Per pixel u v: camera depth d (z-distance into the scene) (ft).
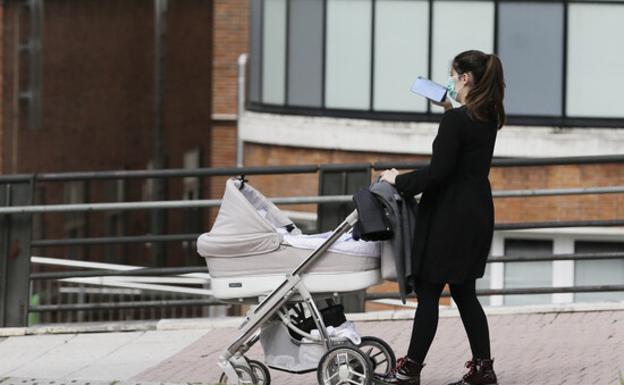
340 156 139.44
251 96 152.87
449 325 74.43
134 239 80.18
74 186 207.82
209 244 57.67
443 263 57.06
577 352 67.00
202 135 262.47
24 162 192.13
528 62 132.16
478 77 56.90
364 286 57.52
